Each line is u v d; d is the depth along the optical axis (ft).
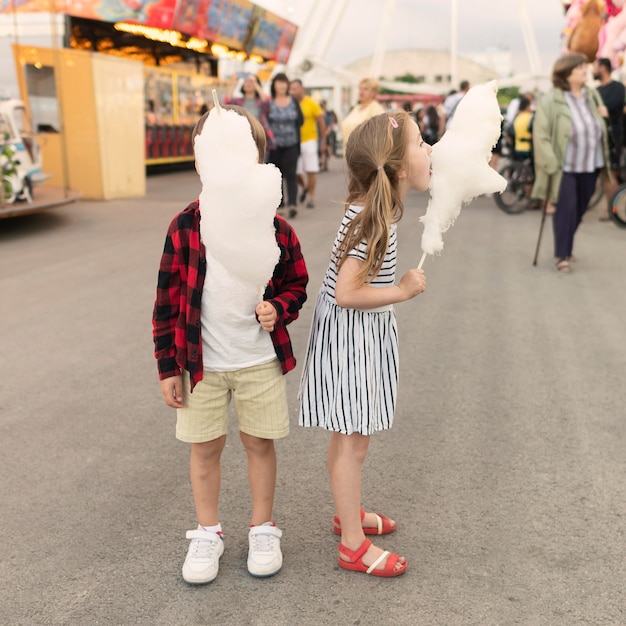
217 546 7.75
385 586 7.47
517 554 8.00
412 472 9.90
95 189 42.65
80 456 10.37
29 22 46.09
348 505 7.61
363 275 6.90
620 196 29.86
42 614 7.05
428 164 7.14
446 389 12.88
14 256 24.93
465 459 10.27
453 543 8.23
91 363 14.23
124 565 7.85
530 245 26.91
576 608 7.09
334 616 7.00
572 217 21.62
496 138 7.00
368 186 7.08
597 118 20.84
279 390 7.49
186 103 69.97
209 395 7.29
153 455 10.41
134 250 26.13
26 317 17.42
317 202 39.55
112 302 18.80
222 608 7.14
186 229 6.94
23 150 30.45
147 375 13.61
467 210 37.86
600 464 10.09
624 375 13.53
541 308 18.17
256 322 7.20
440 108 51.37
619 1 36.99
